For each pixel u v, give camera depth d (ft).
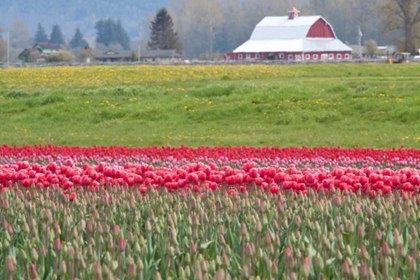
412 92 194.59
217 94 213.66
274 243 39.55
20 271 38.06
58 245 38.52
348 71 298.76
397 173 62.34
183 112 187.73
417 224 47.57
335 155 95.04
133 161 96.43
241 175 60.13
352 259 38.75
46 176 62.85
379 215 46.85
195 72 309.63
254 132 162.50
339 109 178.19
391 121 166.30
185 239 41.86
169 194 54.13
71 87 257.96
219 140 145.89
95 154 99.71
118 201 53.31
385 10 623.77
